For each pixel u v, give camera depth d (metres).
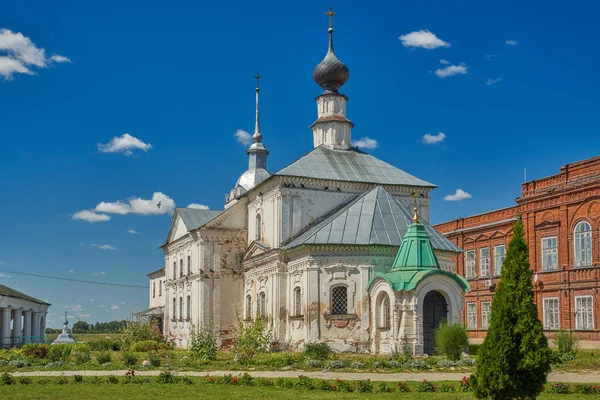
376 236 43.94
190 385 27.80
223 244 58.91
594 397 23.77
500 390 19.52
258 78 86.56
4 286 80.31
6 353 45.62
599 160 47.97
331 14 58.12
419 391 25.34
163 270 88.75
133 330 63.69
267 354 41.88
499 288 20.27
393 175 53.16
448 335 34.78
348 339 42.53
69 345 50.19
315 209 50.28
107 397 24.50
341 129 56.22
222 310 58.00
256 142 85.62
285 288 47.47
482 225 64.00
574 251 49.59
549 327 51.66
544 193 52.53
